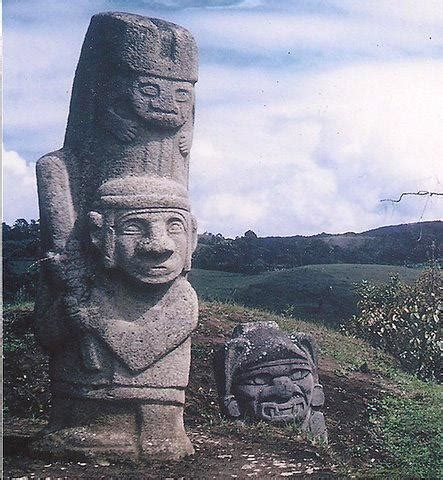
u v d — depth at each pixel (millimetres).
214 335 11297
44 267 6926
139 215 6844
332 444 8352
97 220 6836
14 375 9609
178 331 6934
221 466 6750
